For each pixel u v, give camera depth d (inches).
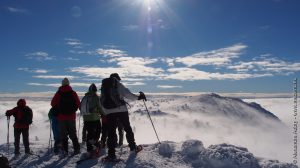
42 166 193.2
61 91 213.6
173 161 180.5
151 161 179.0
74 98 214.1
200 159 179.2
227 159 173.3
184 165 176.2
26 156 223.6
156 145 206.8
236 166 170.1
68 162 197.3
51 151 233.9
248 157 173.9
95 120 212.2
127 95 191.5
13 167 197.5
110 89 188.7
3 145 271.6
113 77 194.4
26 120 234.7
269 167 168.7
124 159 186.5
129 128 196.4
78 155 212.2
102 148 223.5
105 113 189.3
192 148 187.9
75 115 217.6
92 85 216.5
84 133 267.6
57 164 195.2
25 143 235.1
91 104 212.4
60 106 212.5
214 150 181.2
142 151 198.7
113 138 186.9
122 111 190.7
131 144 197.9
